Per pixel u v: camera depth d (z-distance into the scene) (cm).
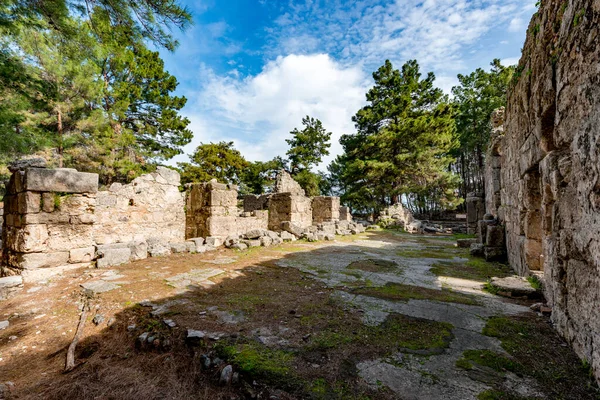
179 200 988
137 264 581
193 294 400
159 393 208
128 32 526
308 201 1441
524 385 206
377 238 1276
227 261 638
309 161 3222
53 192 502
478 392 197
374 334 287
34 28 584
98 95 1319
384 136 2094
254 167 3031
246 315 330
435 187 2238
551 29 305
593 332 214
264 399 194
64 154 1284
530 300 396
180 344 267
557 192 285
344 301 387
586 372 221
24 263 467
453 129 2208
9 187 537
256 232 935
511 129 600
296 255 751
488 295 422
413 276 540
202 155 2861
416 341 273
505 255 686
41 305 370
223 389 210
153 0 473
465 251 869
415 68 2328
